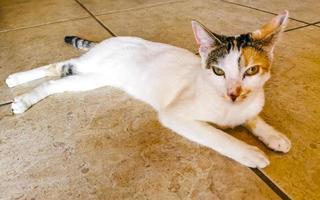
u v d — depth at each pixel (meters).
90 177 0.36
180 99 0.43
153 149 0.40
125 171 0.37
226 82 0.37
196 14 0.91
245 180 0.35
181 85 0.45
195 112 0.41
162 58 0.49
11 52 0.69
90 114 0.48
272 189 0.34
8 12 0.97
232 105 0.39
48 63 0.64
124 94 0.52
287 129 0.43
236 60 0.37
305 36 0.73
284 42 0.70
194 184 0.35
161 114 0.44
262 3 0.98
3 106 0.50
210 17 0.88
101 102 0.50
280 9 0.92
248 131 0.43
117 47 0.53
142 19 0.88
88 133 0.44
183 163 0.38
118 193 0.34
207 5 0.99
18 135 0.44
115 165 0.38
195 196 0.34
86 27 0.83
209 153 0.39
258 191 0.34
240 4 0.99
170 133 0.43
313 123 0.44
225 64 0.37
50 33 0.79
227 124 0.42
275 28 0.37
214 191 0.34
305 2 0.97
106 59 0.53
